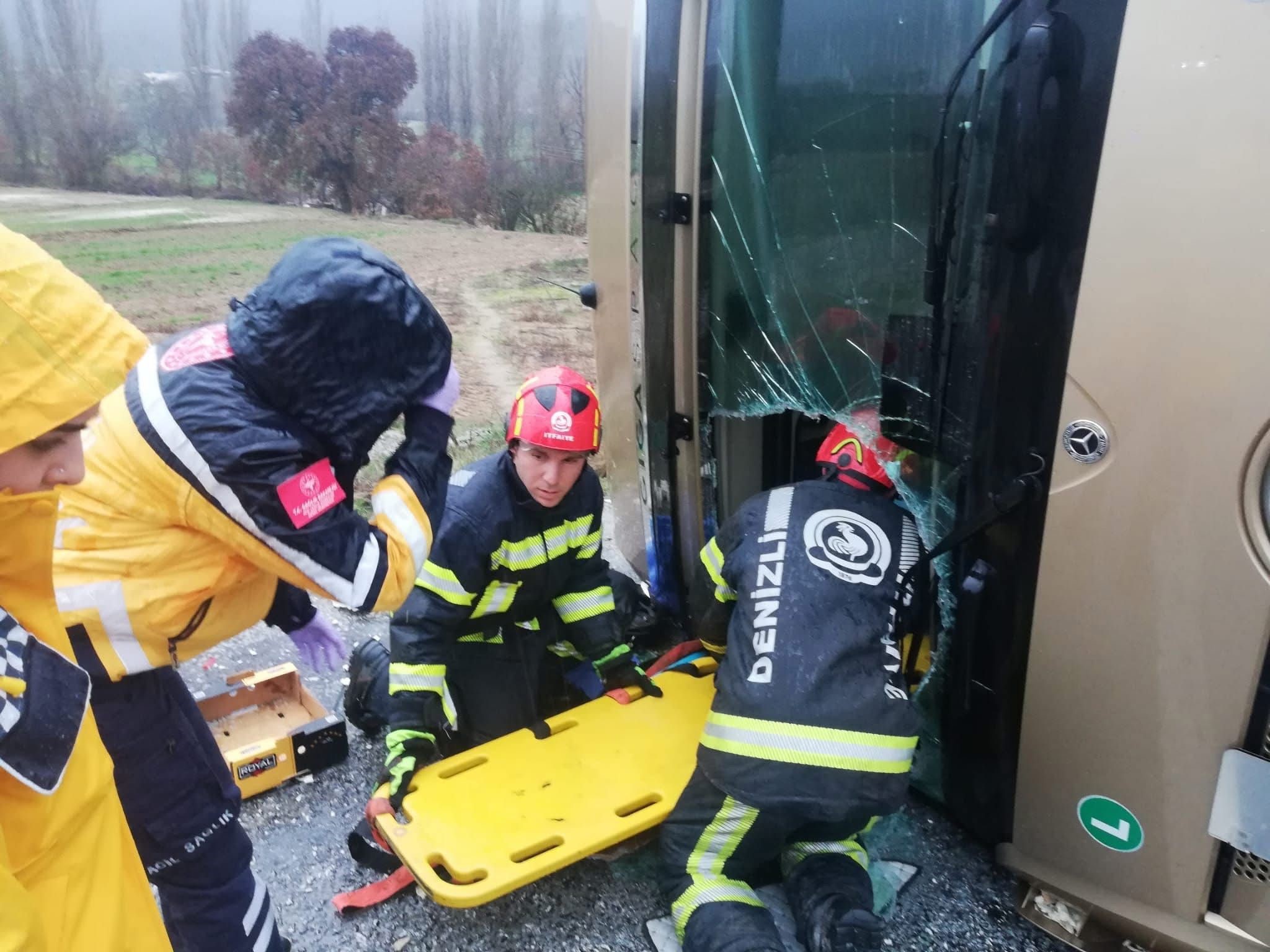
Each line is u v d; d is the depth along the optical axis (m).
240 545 1.24
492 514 1.92
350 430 1.25
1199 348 1.33
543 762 1.96
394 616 1.95
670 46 2.03
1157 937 1.63
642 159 2.08
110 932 0.89
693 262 2.18
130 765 1.30
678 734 2.06
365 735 2.36
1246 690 1.41
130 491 1.21
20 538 0.84
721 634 2.12
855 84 1.78
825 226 1.90
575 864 1.96
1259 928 1.53
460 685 2.20
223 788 1.41
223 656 2.69
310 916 1.83
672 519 2.48
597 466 4.09
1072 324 1.44
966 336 1.64
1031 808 1.75
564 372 1.93
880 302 1.83
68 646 0.93
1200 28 1.24
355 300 1.18
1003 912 1.83
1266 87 1.20
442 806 1.82
